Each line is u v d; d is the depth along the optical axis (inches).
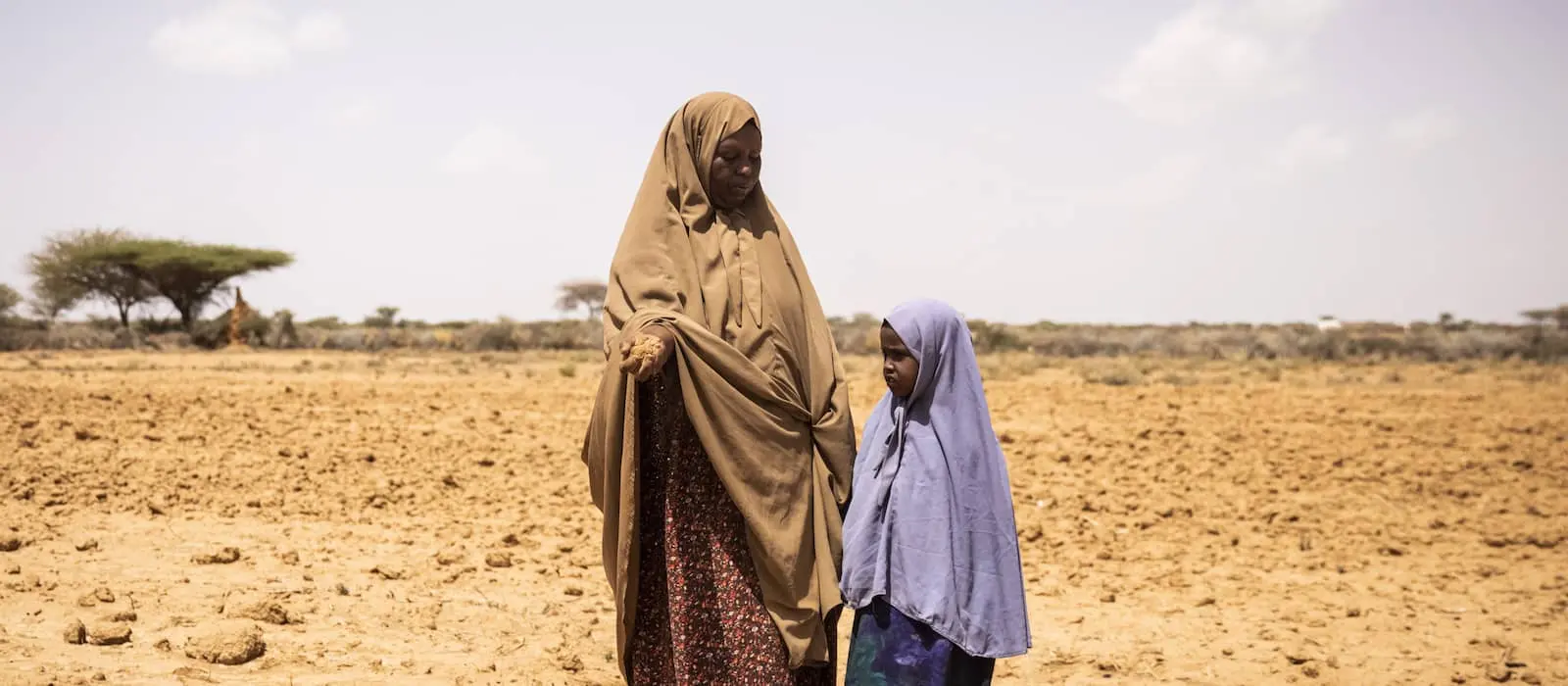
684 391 158.4
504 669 233.1
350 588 288.2
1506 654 267.4
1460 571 359.6
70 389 813.2
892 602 165.3
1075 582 336.2
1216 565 362.9
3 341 1850.4
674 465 164.6
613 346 160.4
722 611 165.6
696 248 166.7
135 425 580.4
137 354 1696.6
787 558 163.3
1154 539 398.9
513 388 976.9
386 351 2004.2
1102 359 1857.8
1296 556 377.4
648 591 167.5
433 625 260.8
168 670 215.5
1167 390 1074.7
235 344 1995.6
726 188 168.6
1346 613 305.9
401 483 447.2
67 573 283.0
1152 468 548.4
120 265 2506.2
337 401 781.3
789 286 172.6
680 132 168.4
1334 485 513.0
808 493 168.1
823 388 172.2
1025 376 1338.6
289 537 344.5
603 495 171.8
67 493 389.4
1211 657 266.4
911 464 167.3
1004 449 599.5
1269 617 303.3
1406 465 569.6
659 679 167.5
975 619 164.2
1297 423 755.4
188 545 325.1
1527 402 940.0
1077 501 461.1
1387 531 416.5
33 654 219.9
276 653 232.5
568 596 296.8
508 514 406.0
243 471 450.6
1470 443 656.4
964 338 169.3
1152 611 307.1
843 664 263.0
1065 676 250.7
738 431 160.1
